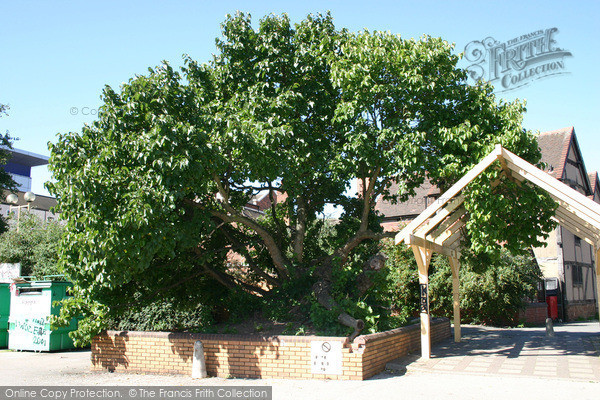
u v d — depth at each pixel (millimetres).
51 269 19453
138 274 11758
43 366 12367
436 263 23469
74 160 10180
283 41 13352
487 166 10141
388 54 12125
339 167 12453
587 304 32406
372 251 15820
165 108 10586
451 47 12367
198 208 11555
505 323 23594
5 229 24156
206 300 13898
